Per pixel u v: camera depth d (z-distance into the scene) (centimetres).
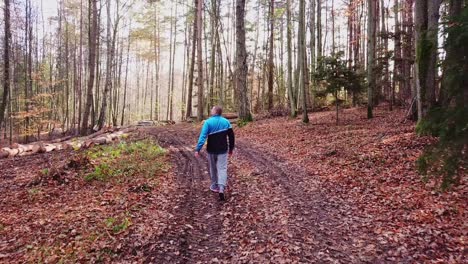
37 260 478
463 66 436
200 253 493
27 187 830
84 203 701
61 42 4262
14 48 3247
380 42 2598
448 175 477
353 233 549
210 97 3541
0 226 595
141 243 509
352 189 762
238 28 1975
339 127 1588
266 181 849
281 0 3025
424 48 1014
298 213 638
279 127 1791
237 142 1470
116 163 1020
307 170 951
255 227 577
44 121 2973
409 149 958
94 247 500
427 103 1039
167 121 3147
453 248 477
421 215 588
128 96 6931
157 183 823
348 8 2852
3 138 3344
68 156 1205
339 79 1633
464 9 439
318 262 461
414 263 450
